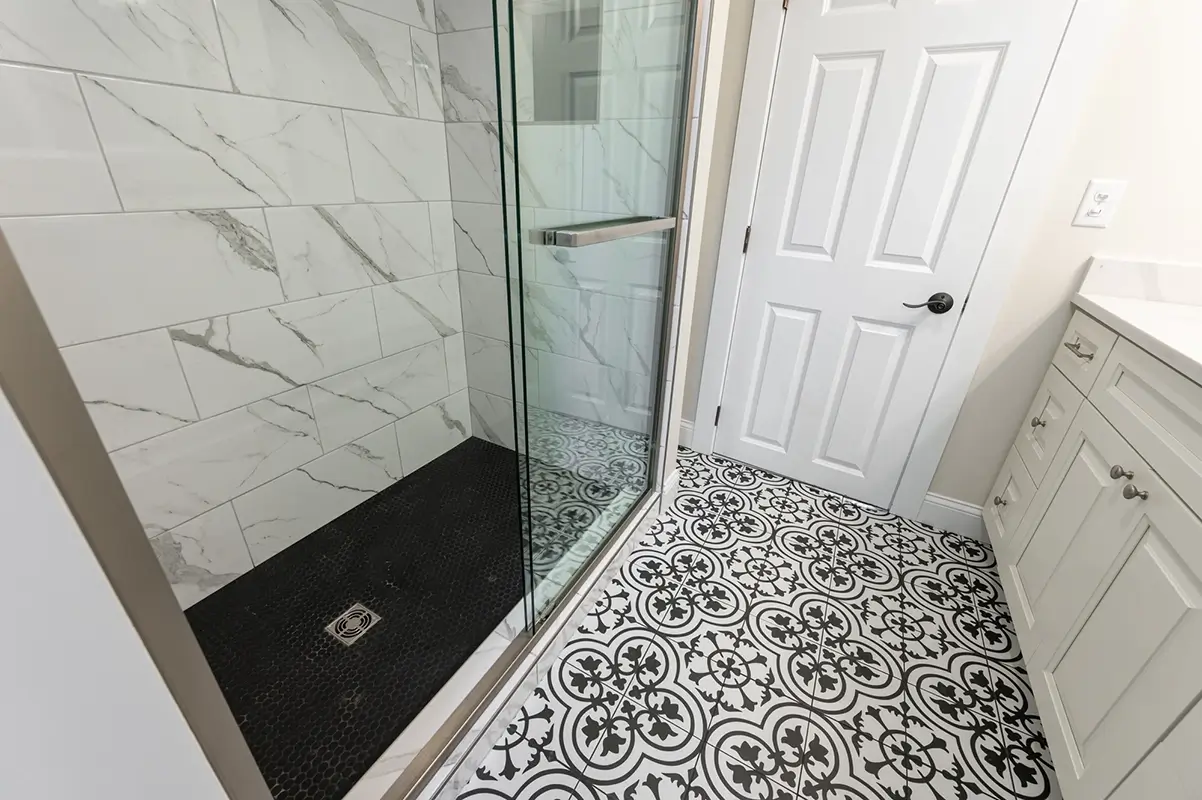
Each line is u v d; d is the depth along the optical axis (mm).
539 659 1237
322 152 1452
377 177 1628
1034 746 1128
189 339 1251
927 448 1759
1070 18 1234
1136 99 1242
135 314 1144
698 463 2188
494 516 1788
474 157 1802
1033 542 1304
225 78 1199
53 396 324
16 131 925
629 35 1212
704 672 1280
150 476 1244
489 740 1092
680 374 1712
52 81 949
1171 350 886
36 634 355
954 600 1517
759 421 2072
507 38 878
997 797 1034
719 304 1972
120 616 393
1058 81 1286
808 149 1634
